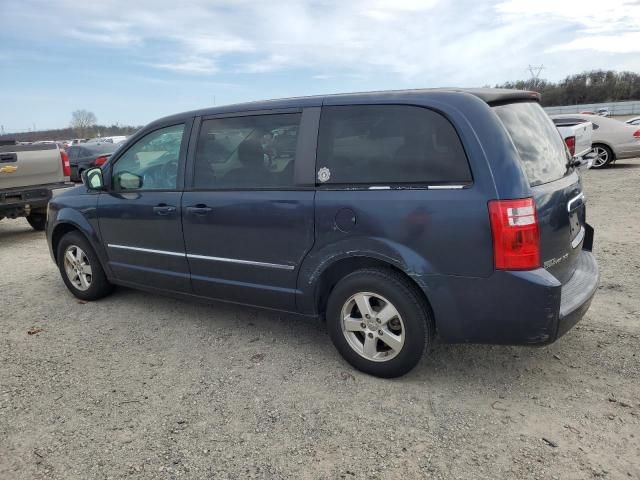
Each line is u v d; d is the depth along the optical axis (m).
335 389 3.27
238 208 3.71
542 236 2.89
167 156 4.24
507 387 3.22
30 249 7.80
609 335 3.84
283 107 3.62
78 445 2.81
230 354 3.84
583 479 2.41
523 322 2.87
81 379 3.54
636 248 6.00
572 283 3.30
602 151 13.52
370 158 3.21
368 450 2.68
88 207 4.81
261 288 3.75
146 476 2.55
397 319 3.22
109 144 19.34
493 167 2.84
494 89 3.29
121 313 4.77
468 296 2.95
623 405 2.97
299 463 2.60
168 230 4.19
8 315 4.85
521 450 2.63
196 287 4.17
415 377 3.38
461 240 2.89
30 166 8.27
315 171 3.40
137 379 3.51
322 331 4.19
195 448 2.75
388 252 3.11
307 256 3.46
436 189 2.97
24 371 3.68
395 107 3.18
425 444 2.71
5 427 3.00
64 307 5.01
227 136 3.87
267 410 3.07
